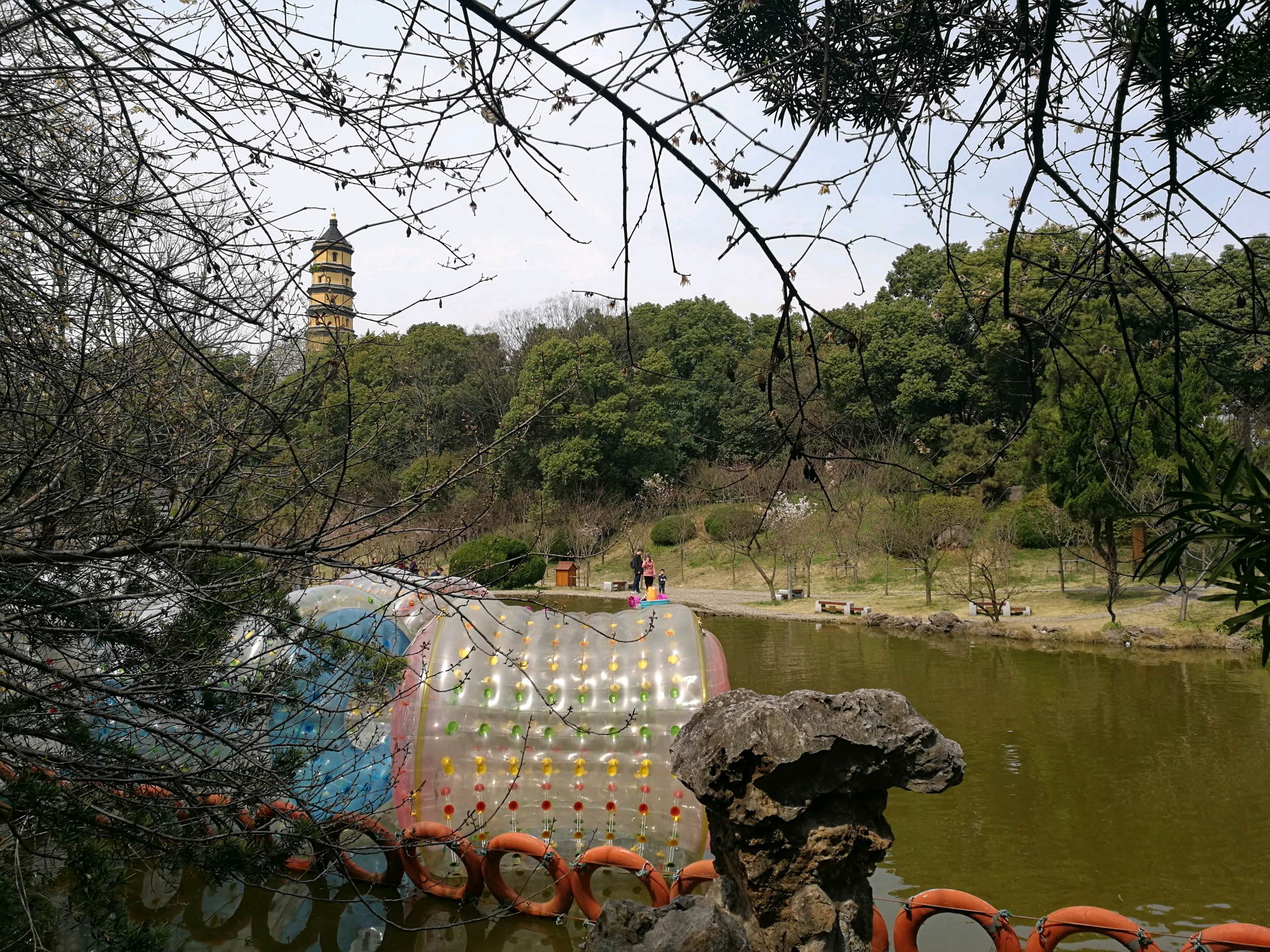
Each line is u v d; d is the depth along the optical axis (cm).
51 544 483
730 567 4300
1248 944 614
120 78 377
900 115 331
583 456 4591
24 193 367
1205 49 327
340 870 589
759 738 386
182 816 533
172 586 485
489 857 820
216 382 548
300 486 502
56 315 446
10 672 450
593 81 267
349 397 467
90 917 419
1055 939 655
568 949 757
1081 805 1139
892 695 410
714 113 271
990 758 1356
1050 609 2872
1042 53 280
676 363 5959
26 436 471
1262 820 1074
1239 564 255
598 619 941
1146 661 2166
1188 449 309
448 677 861
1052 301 347
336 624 880
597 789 840
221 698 565
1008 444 329
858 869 398
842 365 4262
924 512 3228
